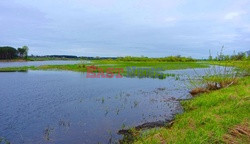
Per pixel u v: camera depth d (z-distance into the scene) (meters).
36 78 20.22
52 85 15.97
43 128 6.99
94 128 6.99
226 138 5.02
